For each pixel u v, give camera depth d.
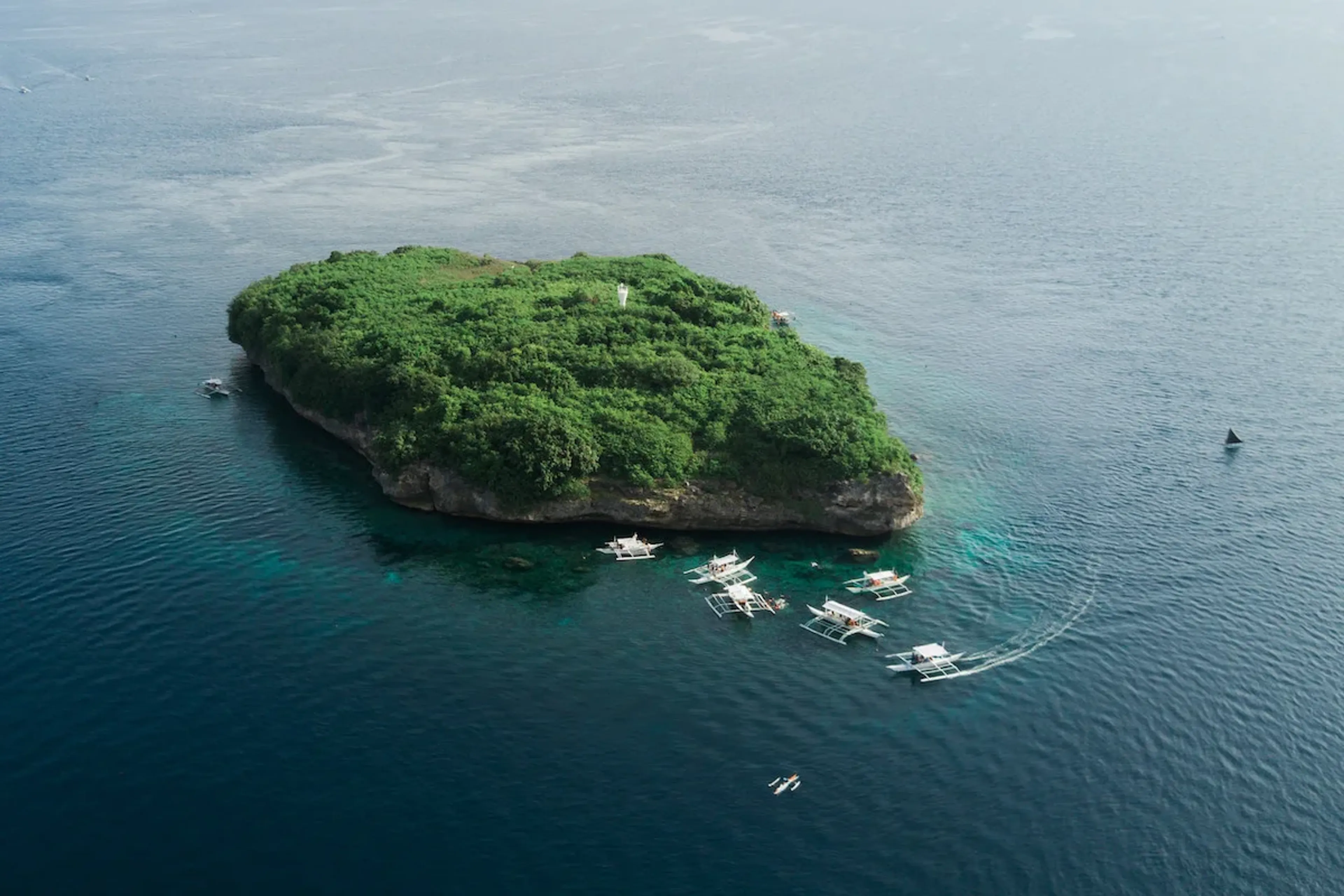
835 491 128.62
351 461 144.88
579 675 102.06
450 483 130.62
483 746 92.50
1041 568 122.31
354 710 96.50
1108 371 181.50
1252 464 148.62
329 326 164.50
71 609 109.56
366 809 85.69
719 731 95.25
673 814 85.81
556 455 127.75
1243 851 84.25
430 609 111.81
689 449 133.00
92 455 144.12
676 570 120.75
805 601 115.31
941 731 95.94
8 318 195.75
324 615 110.25
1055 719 97.88
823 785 89.31
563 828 84.25
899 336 197.00
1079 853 83.62
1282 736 96.06
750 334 161.12
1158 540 128.62
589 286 179.00
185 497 133.25
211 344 187.50
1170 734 96.25
